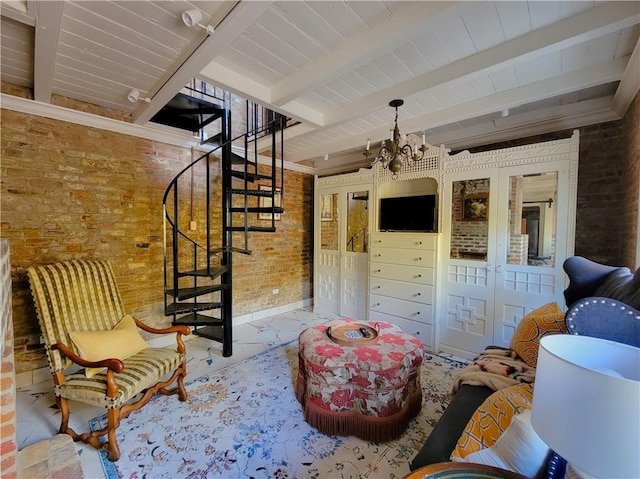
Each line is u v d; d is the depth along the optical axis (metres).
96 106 2.72
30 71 2.17
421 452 1.24
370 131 3.51
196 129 3.40
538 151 2.68
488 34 1.76
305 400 2.13
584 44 1.85
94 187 2.77
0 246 1.17
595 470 0.64
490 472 0.87
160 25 1.62
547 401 0.74
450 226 3.20
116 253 2.92
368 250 3.87
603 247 2.68
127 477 1.59
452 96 2.59
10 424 1.15
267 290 4.48
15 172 2.37
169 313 2.65
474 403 1.49
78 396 1.79
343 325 2.54
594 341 0.85
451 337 3.21
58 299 2.12
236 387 2.49
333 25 1.68
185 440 1.87
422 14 1.50
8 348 1.20
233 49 1.92
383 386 1.85
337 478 1.59
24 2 1.38
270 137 3.82
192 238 3.50
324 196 4.57
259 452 1.77
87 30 1.66
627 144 2.41
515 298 2.82
